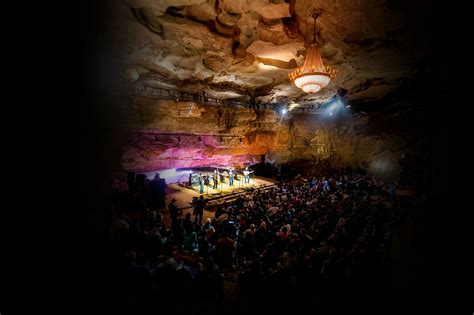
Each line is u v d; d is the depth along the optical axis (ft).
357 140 87.92
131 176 48.57
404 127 72.69
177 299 20.39
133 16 28.99
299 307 21.08
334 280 22.44
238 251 28.55
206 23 33.22
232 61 43.45
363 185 66.69
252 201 45.27
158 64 43.06
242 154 78.07
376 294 21.35
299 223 33.35
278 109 79.46
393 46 35.12
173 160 63.52
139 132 53.52
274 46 37.29
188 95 58.59
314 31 31.22
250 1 28.12
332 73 35.47
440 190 14.98
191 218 44.88
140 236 26.58
